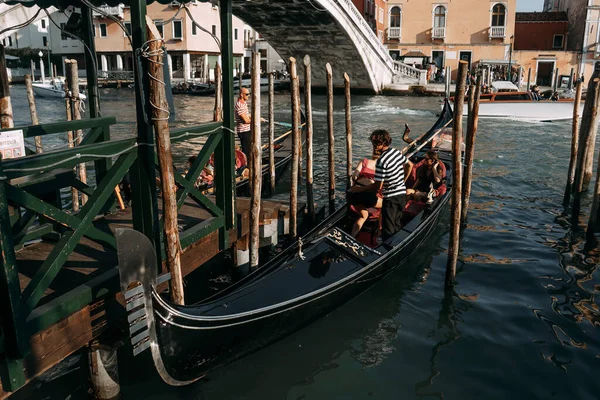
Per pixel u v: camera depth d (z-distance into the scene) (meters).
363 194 5.57
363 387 4.14
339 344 4.70
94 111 5.51
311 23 23.52
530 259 6.53
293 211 5.97
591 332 4.86
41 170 3.09
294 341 4.73
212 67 37.16
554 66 33.09
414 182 7.38
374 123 18.98
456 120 5.27
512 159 12.57
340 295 4.96
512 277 6.02
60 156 3.20
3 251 2.76
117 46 34.94
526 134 16.31
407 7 33.75
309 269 4.88
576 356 4.50
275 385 4.14
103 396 3.77
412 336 4.82
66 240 3.28
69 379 4.12
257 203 5.12
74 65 7.12
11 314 2.84
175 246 3.74
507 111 18.97
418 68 32.88
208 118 20.20
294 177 5.91
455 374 4.29
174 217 3.70
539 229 7.64
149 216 3.95
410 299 5.49
